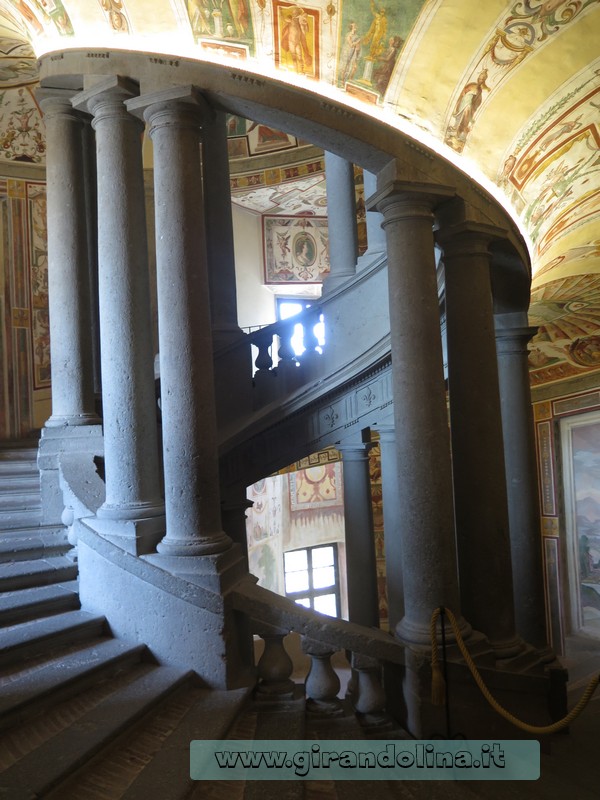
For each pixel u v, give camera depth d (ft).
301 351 29.14
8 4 17.51
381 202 17.20
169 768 10.82
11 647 13.03
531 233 22.13
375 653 15.61
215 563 14.75
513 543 24.79
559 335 42.65
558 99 17.97
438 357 16.70
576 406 45.27
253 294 48.08
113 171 16.17
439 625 15.93
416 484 16.42
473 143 18.10
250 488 48.57
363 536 28.58
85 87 16.30
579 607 45.32
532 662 17.13
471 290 18.01
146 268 16.47
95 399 21.94
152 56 15.94
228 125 41.52
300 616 15.10
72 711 12.08
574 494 45.85
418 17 15.69
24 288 35.99
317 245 50.03
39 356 36.17
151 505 15.85
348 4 15.56
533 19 15.88
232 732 12.92
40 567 16.35
